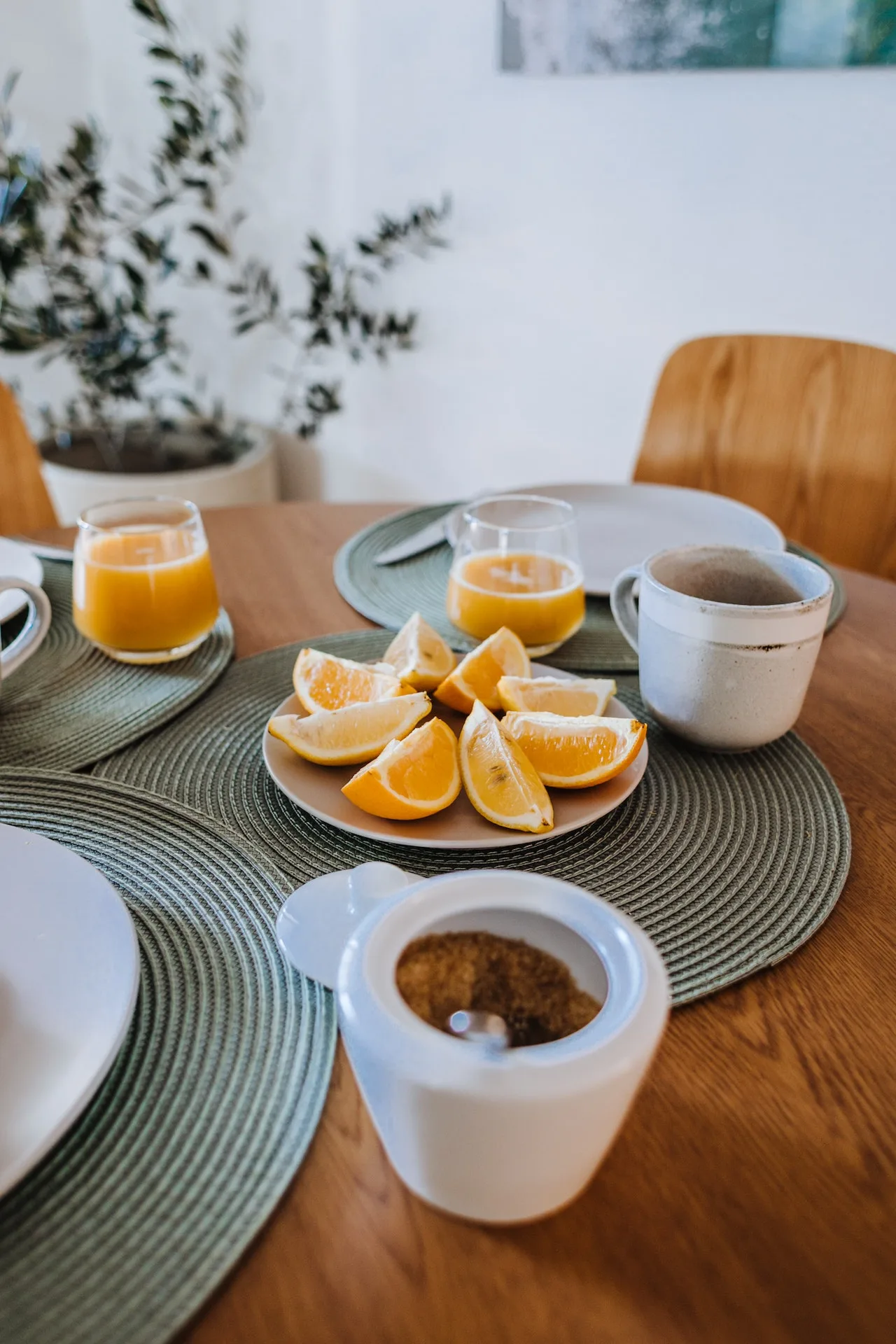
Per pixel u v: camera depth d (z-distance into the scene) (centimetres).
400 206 191
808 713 67
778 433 122
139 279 196
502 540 72
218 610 75
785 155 151
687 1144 35
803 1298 30
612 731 53
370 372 212
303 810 53
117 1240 31
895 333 152
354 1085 37
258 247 214
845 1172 34
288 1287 30
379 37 178
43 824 51
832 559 121
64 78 206
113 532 71
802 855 51
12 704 65
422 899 32
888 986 43
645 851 51
